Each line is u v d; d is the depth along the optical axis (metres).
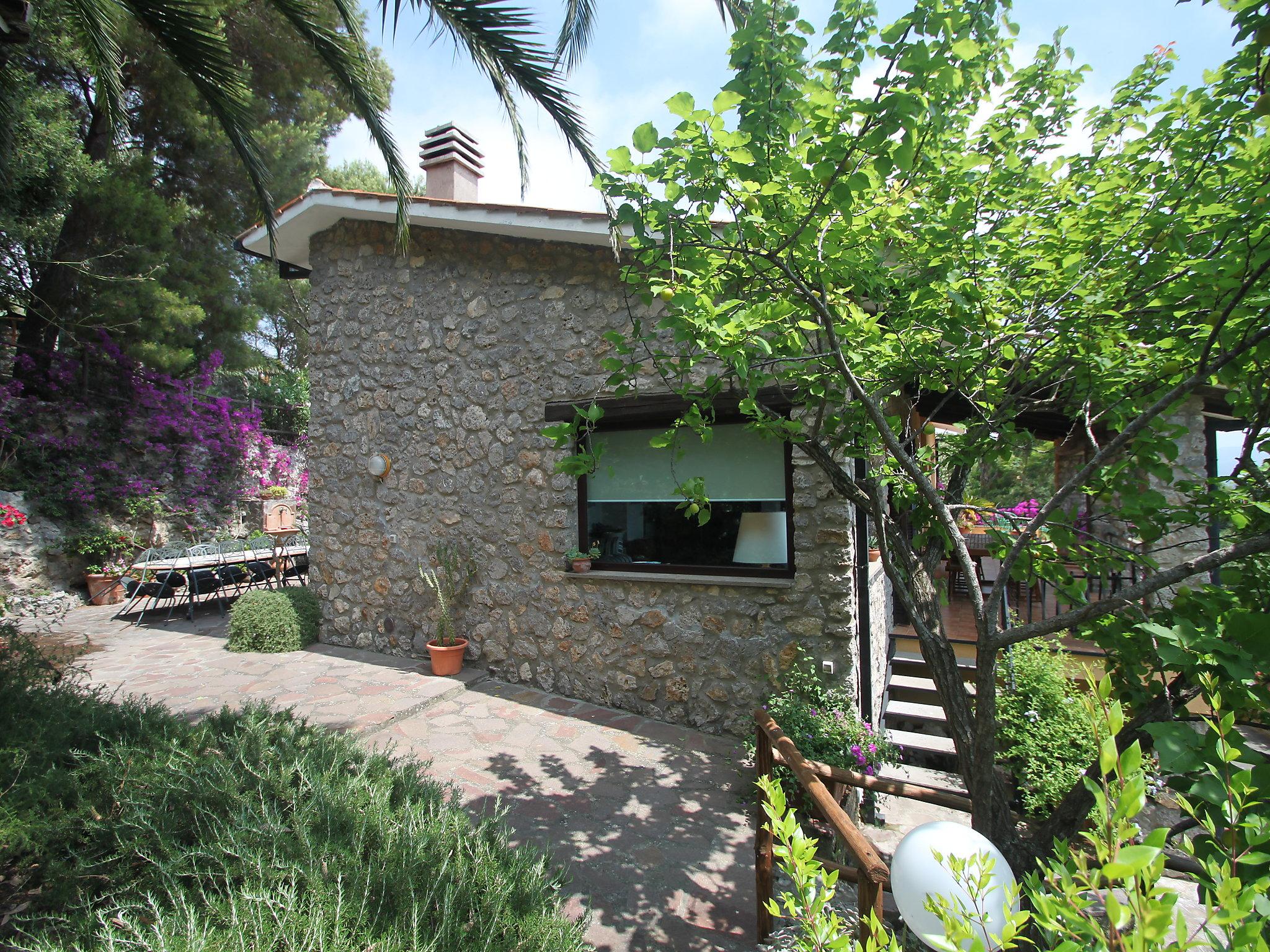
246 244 6.38
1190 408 4.41
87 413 9.11
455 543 5.40
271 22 9.33
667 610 4.39
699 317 1.77
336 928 1.38
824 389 2.26
